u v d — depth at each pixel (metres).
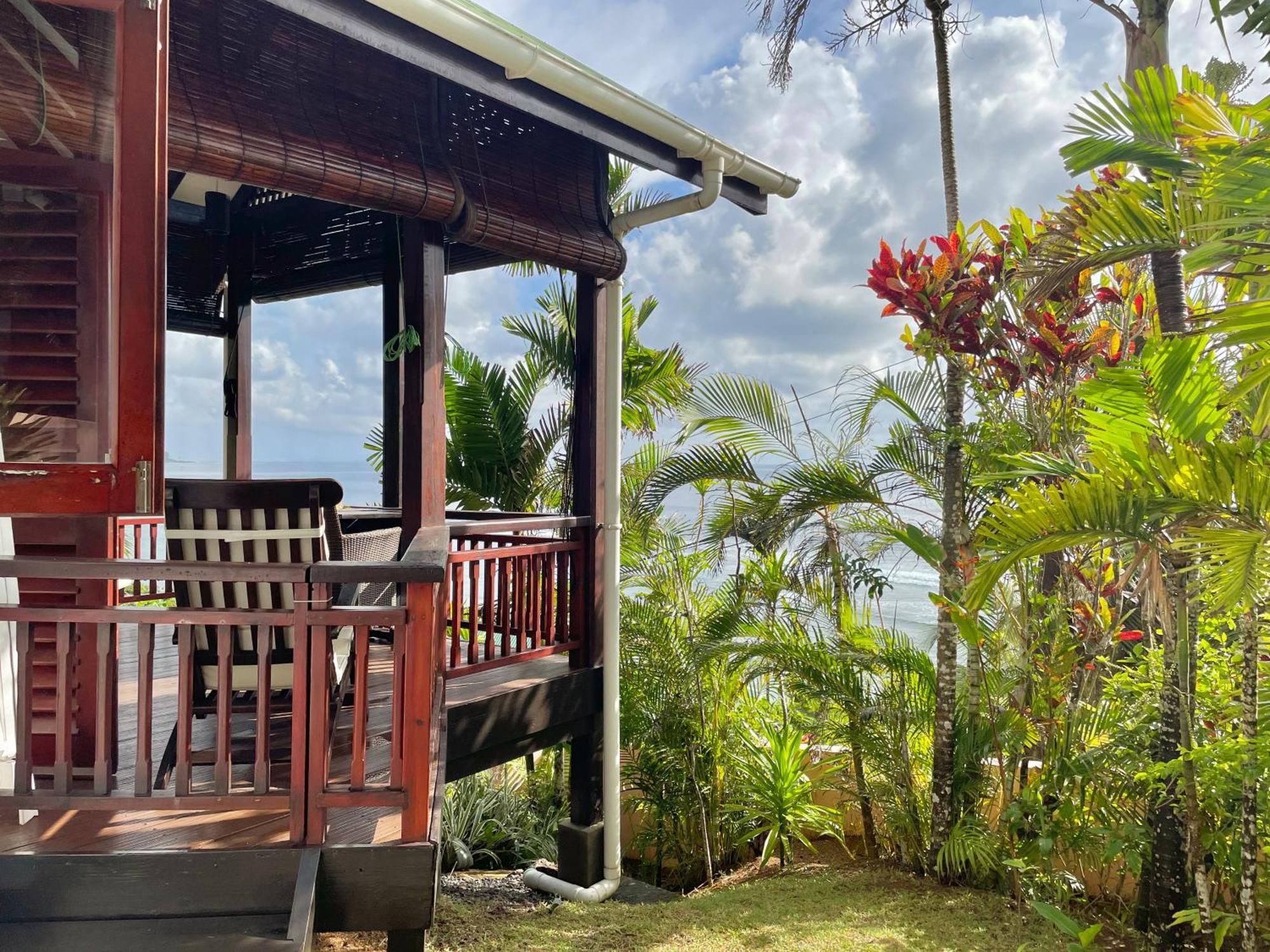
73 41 2.32
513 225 4.28
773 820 5.76
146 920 2.41
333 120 3.54
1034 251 3.98
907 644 5.52
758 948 4.07
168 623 2.51
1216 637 4.21
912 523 5.29
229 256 6.28
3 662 2.78
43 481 2.28
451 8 3.21
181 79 3.06
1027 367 4.84
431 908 2.57
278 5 2.89
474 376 8.27
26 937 2.30
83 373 2.34
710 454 5.78
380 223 5.82
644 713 6.27
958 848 4.66
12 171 2.32
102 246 2.35
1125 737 4.29
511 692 4.66
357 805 2.58
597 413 5.23
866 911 4.52
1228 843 3.92
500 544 5.69
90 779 2.90
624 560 6.79
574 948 4.25
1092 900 4.69
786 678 5.98
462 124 4.20
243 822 2.75
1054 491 3.35
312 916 2.39
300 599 2.55
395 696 2.62
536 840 6.59
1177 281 3.87
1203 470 3.04
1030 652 4.81
